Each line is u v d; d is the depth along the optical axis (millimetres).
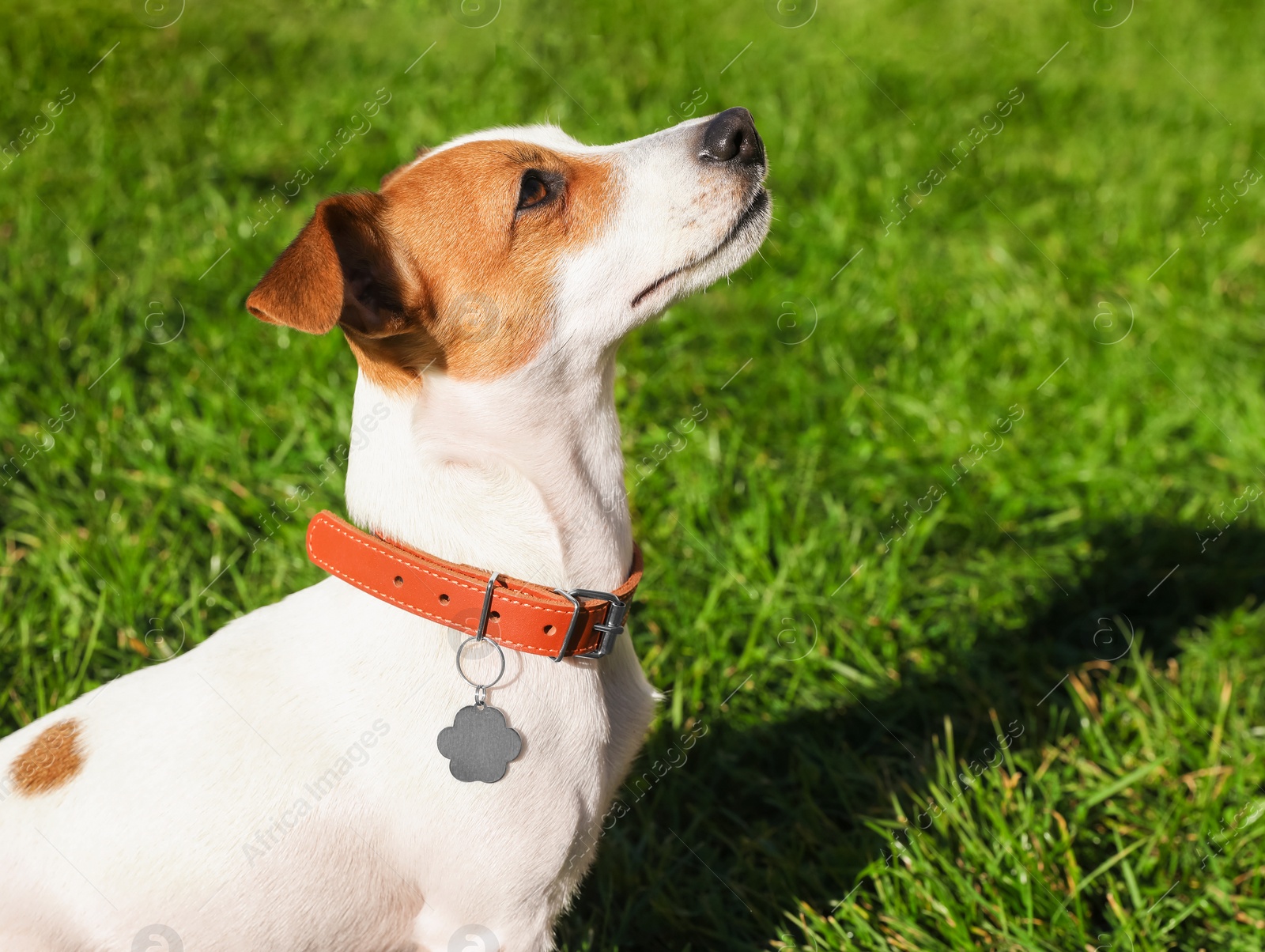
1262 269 1492
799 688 1001
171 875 739
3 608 995
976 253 1428
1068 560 1093
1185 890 886
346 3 1793
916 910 878
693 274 804
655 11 1926
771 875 900
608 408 801
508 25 1819
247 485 1079
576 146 819
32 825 746
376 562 753
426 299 768
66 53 1613
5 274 1252
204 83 1614
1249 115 1912
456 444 766
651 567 1058
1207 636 1043
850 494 1129
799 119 1634
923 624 1046
